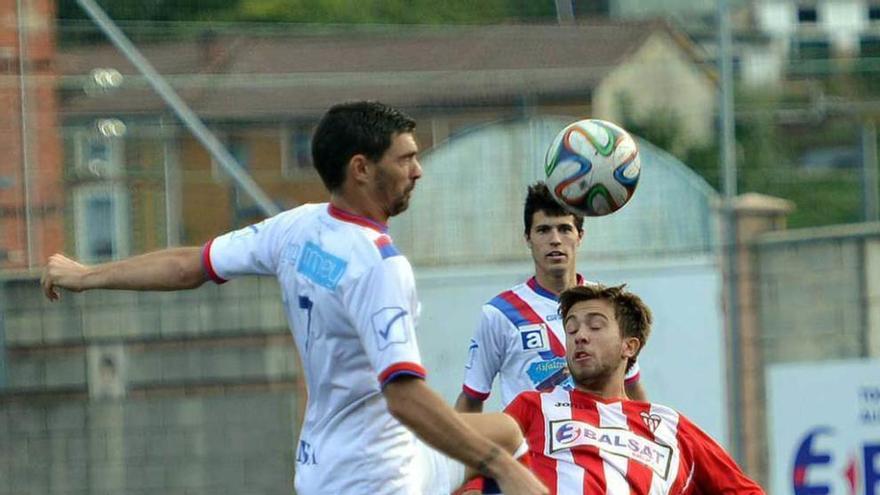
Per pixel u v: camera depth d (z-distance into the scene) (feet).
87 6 117.60
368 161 46.65
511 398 72.95
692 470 60.23
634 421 60.39
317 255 46.96
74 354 116.37
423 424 44.65
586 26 148.25
